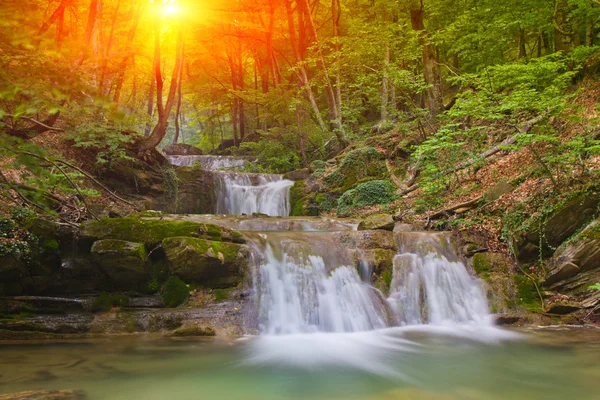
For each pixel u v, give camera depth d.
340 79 20.94
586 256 8.43
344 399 4.48
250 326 7.37
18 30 2.48
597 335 7.19
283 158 20.89
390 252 9.27
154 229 8.23
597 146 8.69
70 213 9.30
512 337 7.18
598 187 8.70
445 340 7.07
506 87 13.88
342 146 19.45
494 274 9.05
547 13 15.29
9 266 7.09
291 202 16.53
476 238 9.88
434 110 17.59
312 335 7.38
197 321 7.29
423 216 12.07
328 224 11.73
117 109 2.71
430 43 17.56
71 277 7.78
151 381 4.93
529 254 9.23
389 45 18.66
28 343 6.43
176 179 14.90
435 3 19.83
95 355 5.87
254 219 12.15
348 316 7.95
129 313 7.42
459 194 12.46
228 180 17.09
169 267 8.03
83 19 16.97
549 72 12.48
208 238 8.42
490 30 16.77
